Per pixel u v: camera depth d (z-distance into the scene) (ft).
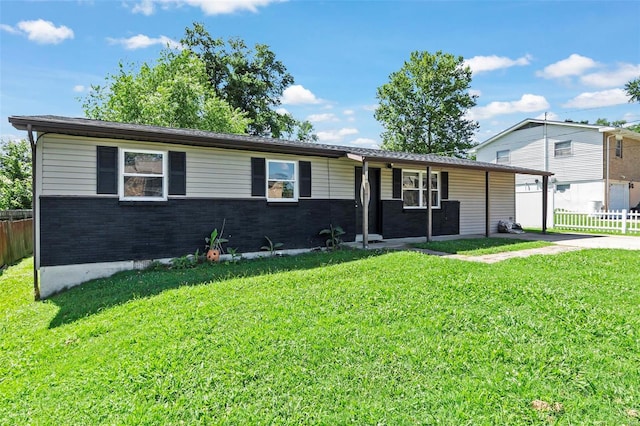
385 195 38.14
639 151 74.59
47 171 21.66
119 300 17.76
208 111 75.72
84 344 13.32
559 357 10.63
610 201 66.59
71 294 20.62
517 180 77.77
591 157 66.33
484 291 16.38
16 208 59.00
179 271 23.44
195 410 8.88
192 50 93.09
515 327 12.72
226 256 27.58
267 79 102.63
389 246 33.12
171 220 25.54
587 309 14.07
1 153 67.26
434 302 15.21
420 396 9.15
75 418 8.93
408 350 11.25
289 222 30.78
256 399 9.23
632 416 8.20
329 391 9.45
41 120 19.53
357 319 13.65
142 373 10.48
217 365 10.69
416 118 108.88
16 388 10.71
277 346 11.66
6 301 21.31
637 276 20.15
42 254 21.57
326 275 20.04
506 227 48.21
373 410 8.66
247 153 28.78
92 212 22.88
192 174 26.45
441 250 31.37
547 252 30.22
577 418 8.14
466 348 11.30
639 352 10.86
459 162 41.57
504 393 9.09
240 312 14.58
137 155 24.52
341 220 34.01
